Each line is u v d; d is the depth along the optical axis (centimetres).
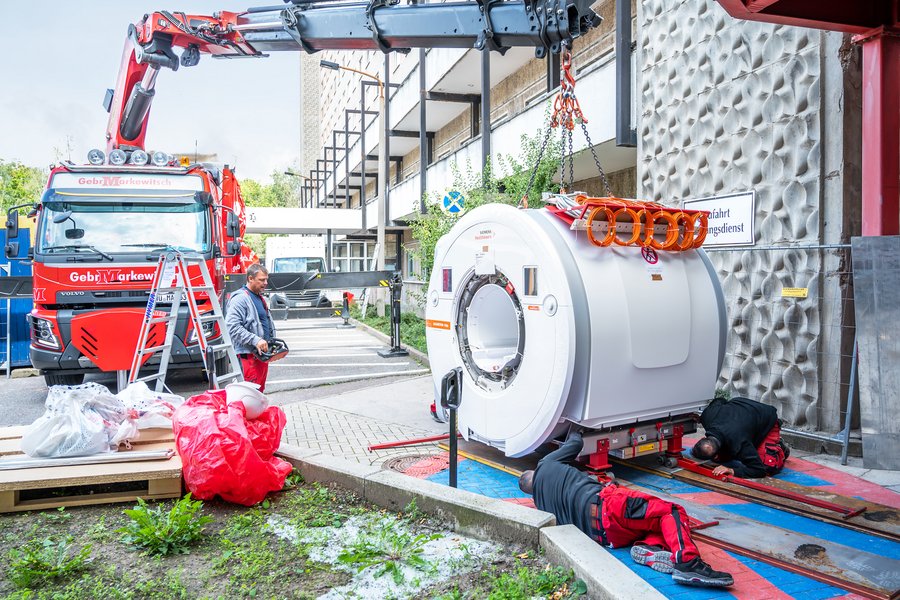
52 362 921
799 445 668
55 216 955
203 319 721
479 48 600
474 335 639
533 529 393
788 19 562
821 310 669
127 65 1061
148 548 402
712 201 797
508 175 1345
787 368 702
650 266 564
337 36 681
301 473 543
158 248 976
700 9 808
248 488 477
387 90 2881
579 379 526
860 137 653
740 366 761
